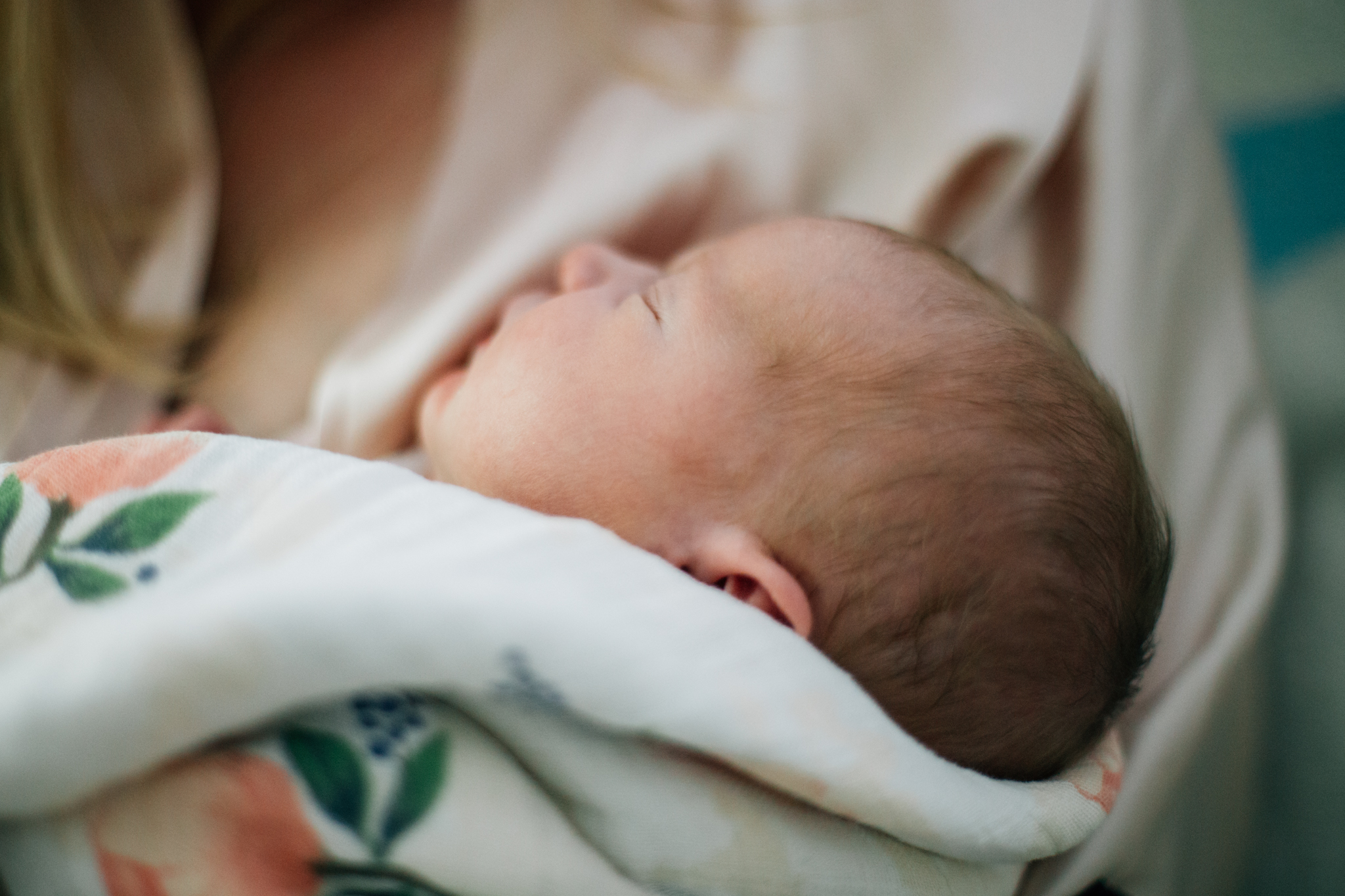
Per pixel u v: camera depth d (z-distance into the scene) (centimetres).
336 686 34
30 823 36
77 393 73
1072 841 47
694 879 41
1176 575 71
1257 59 126
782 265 54
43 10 72
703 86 79
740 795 42
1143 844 65
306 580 33
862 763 39
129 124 79
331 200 87
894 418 48
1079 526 49
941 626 47
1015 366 51
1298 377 107
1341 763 89
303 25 92
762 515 48
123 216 78
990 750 49
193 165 79
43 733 32
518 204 79
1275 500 74
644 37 80
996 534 47
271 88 91
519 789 38
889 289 52
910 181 77
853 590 47
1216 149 82
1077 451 50
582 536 39
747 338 51
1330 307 111
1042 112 73
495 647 34
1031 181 76
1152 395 74
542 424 52
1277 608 95
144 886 36
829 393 49
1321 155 121
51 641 35
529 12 78
